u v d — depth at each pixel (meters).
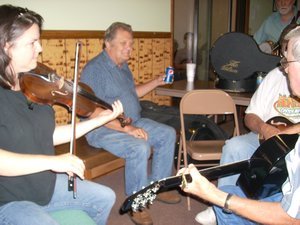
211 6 5.25
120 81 2.49
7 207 1.28
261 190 1.41
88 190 1.54
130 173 2.26
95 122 1.68
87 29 2.98
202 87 2.99
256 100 2.25
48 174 1.41
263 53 2.74
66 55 2.80
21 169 1.21
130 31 2.47
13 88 1.38
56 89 1.85
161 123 2.66
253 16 6.12
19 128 1.31
